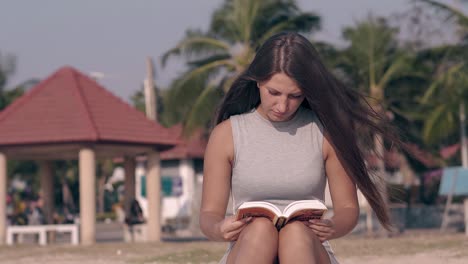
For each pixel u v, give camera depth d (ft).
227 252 12.78
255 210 11.94
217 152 13.35
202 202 13.56
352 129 13.07
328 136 13.23
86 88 73.15
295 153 13.15
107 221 159.94
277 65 12.22
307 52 12.43
